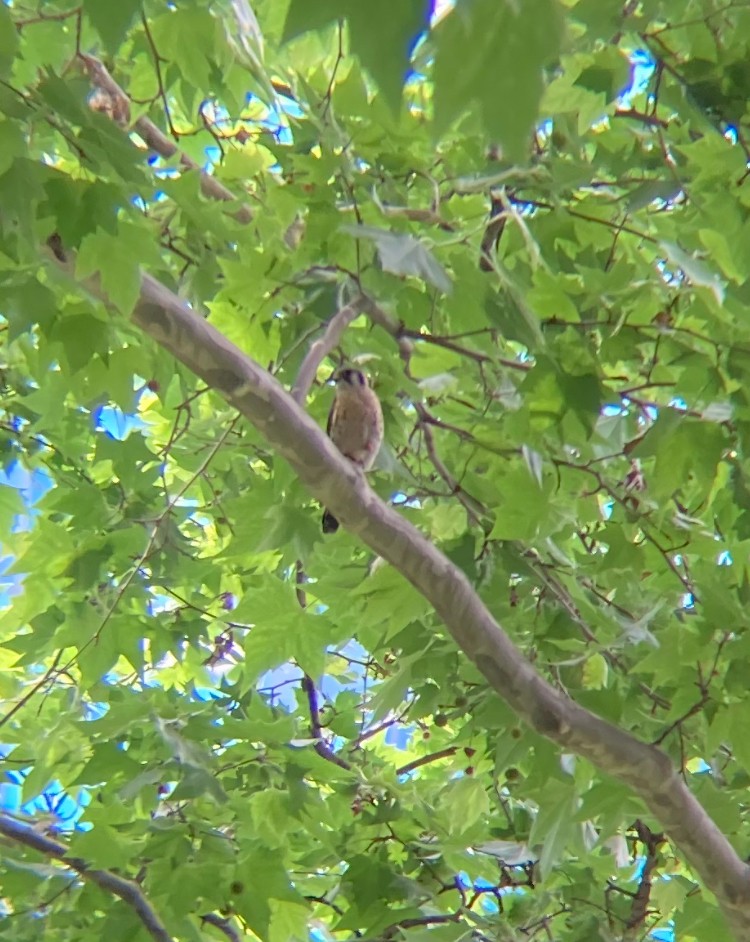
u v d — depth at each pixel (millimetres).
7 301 6133
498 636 6164
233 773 7770
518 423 6582
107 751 6887
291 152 7219
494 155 7445
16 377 9406
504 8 1789
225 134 9156
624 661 7898
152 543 8117
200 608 9539
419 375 7855
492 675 6156
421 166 7309
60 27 6332
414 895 7621
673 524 7465
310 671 7453
